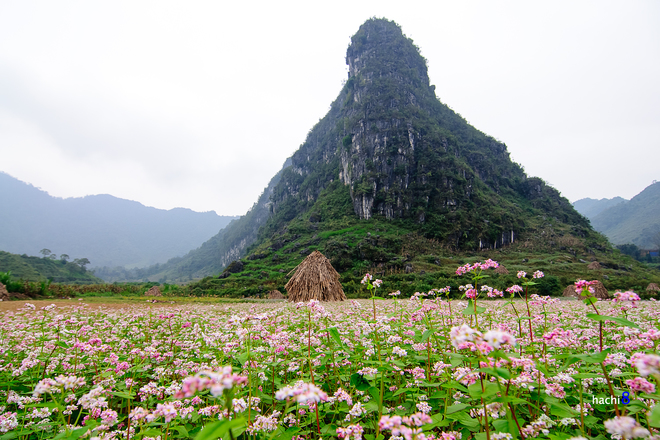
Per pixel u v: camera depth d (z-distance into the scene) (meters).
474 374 3.16
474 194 94.81
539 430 2.81
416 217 88.94
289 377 4.52
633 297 3.32
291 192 162.38
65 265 113.75
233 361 4.50
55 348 5.61
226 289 50.91
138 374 4.98
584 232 92.88
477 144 132.25
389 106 116.88
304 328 7.03
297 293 24.02
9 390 4.40
